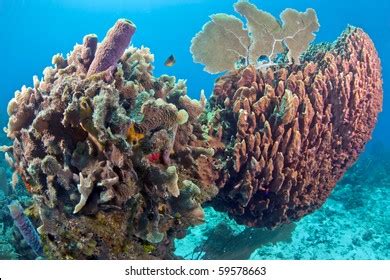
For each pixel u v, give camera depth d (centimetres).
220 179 128
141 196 90
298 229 224
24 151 96
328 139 138
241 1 158
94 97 81
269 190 130
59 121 88
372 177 342
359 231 232
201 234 195
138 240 93
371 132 167
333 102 144
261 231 169
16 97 107
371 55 170
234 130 135
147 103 85
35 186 96
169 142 91
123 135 82
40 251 101
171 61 154
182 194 92
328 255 202
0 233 154
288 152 127
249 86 149
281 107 127
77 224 87
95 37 107
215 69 157
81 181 79
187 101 115
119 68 99
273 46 163
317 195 148
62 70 110
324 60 166
